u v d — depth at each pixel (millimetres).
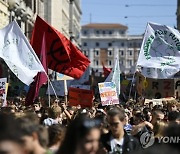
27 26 56219
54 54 18891
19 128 4027
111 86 20281
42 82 17312
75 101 20062
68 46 19047
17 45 16781
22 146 3939
